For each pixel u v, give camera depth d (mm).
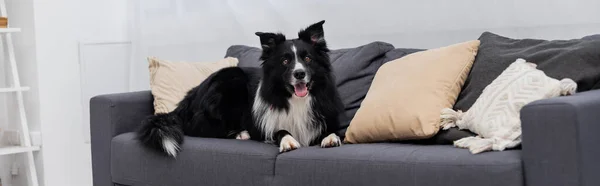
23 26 4148
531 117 1965
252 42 4160
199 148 2811
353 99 3051
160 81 3461
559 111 1896
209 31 4344
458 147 2301
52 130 4152
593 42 2391
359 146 2506
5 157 4316
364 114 2691
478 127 2334
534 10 3062
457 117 2506
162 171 2932
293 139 2691
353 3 3668
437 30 3383
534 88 2227
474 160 2068
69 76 4254
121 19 4652
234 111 3096
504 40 2732
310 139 2852
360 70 3100
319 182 2412
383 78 2842
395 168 2219
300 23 3898
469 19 3268
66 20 4234
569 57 2396
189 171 2828
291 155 2529
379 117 2615
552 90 2178
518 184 1985
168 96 3389
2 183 4328
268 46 2902
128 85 4699
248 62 3588
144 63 4578
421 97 2568
